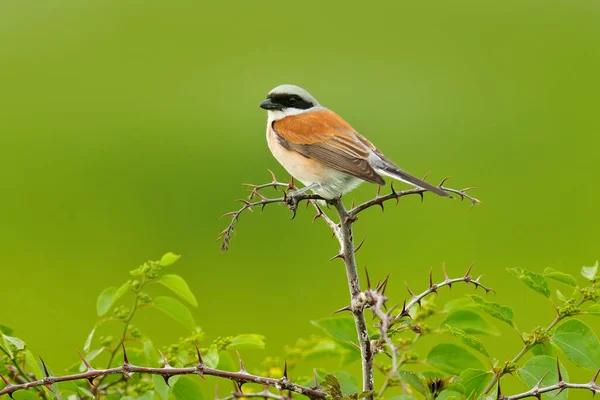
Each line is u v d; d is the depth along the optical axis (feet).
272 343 38.27
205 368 16.70
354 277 17.17
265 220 46.93
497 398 16.55
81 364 19.30
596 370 16.72
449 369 18.60
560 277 17.72
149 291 40.50
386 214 47.29
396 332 16.79
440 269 42.65
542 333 17.42
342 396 16.40
